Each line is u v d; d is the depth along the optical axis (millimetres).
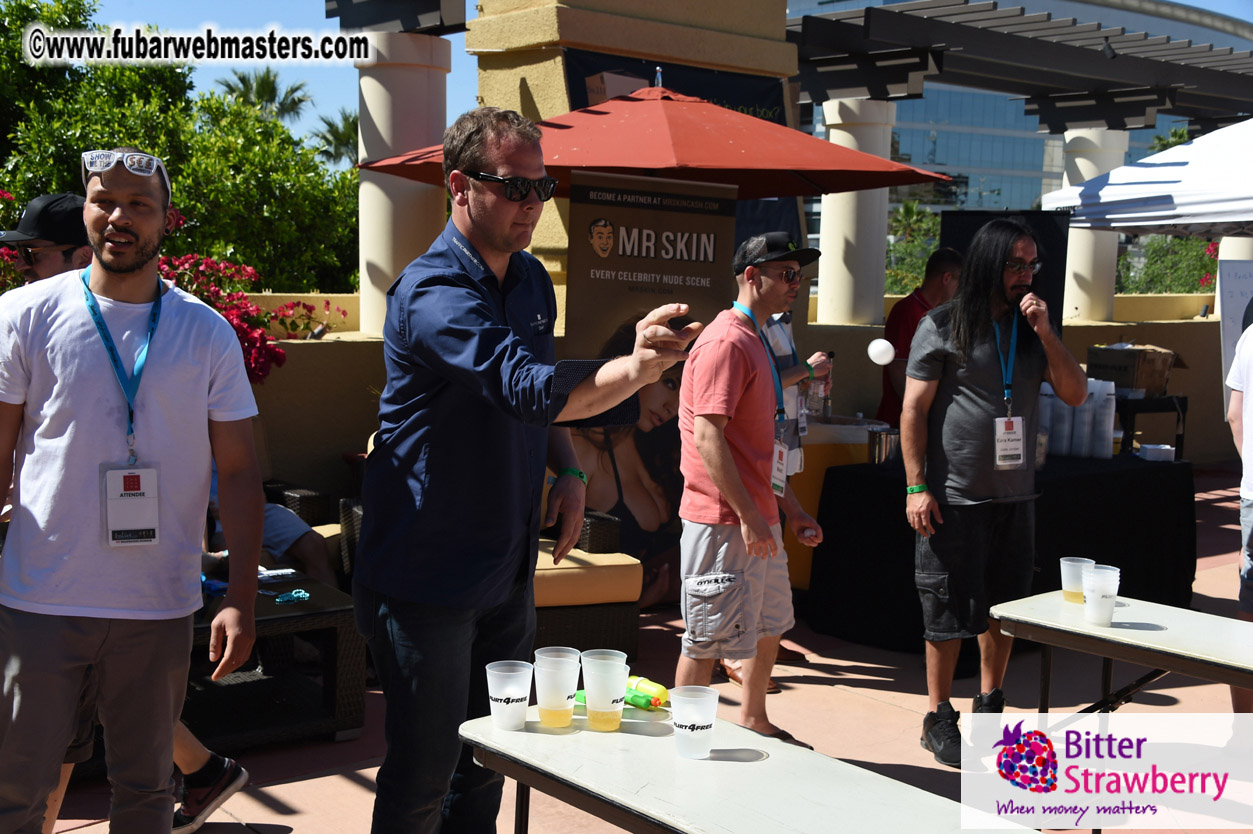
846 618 5410
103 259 2225
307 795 3500
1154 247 21938
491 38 6637
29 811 2236
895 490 5148
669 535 5934
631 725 2137
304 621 3799
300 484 6383
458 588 2258
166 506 2273
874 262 9039
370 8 6707
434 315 2082
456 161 2240
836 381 8430
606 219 5445
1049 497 5242
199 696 4137
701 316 5777
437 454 2238
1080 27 8367
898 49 8047
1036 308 3742
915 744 4098
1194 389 11203
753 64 7176
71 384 2205
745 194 6586
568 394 1815
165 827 2379
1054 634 3084
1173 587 5898
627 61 6531
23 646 2188
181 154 14508
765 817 1736
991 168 75688
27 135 14883
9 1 16938
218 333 2373
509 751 1983
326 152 26531
